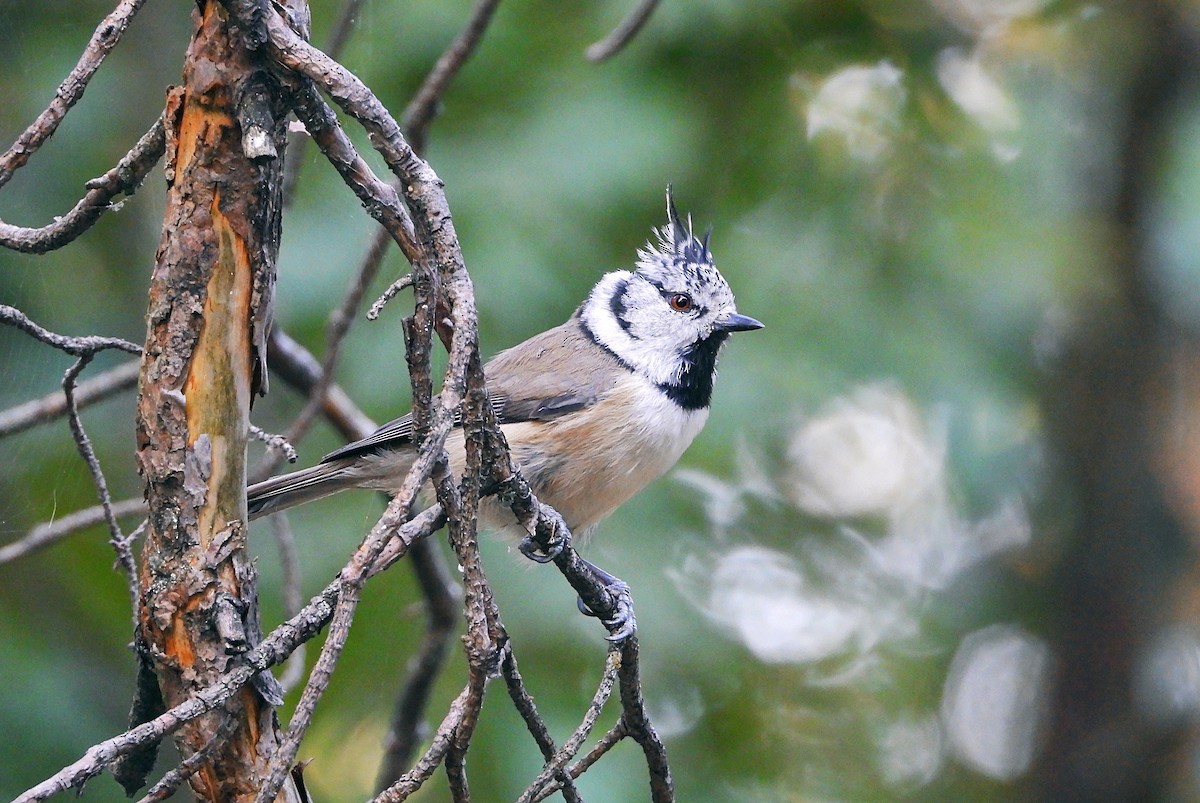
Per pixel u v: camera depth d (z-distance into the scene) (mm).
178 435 4723
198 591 4684
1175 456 13984
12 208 9836
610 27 10555
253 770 4766
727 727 10930
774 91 10805
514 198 10172
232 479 4789
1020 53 11844
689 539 11070
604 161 10242
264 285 4809
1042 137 11312
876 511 12508
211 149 4688
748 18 10562
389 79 10219
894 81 11055
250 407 4879
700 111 10742
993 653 15289
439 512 4805
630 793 9617
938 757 13648
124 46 10453
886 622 12789
